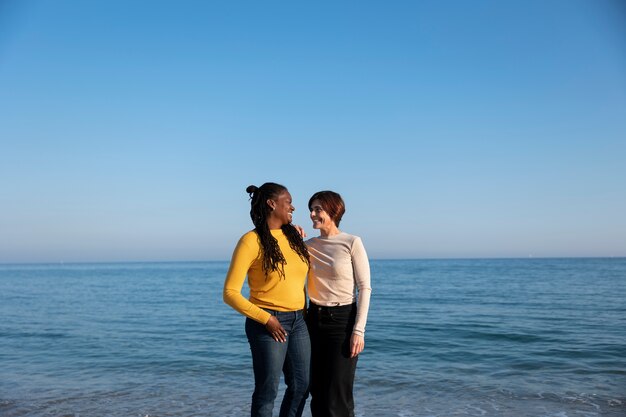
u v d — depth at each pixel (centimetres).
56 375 776
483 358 902
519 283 3559
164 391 659
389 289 3092
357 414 551
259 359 318
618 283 3362
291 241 328
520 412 551
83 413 557
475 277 4694
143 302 2416
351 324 338
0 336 1262
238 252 318
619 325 1334
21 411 567
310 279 350
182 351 998
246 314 310
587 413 546
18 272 9688
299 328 330
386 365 839
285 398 339
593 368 803
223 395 636
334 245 343
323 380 335
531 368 808
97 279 5800
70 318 1703
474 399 611
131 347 1062
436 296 2481
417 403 596
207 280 5322
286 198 331
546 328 1293
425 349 1004
